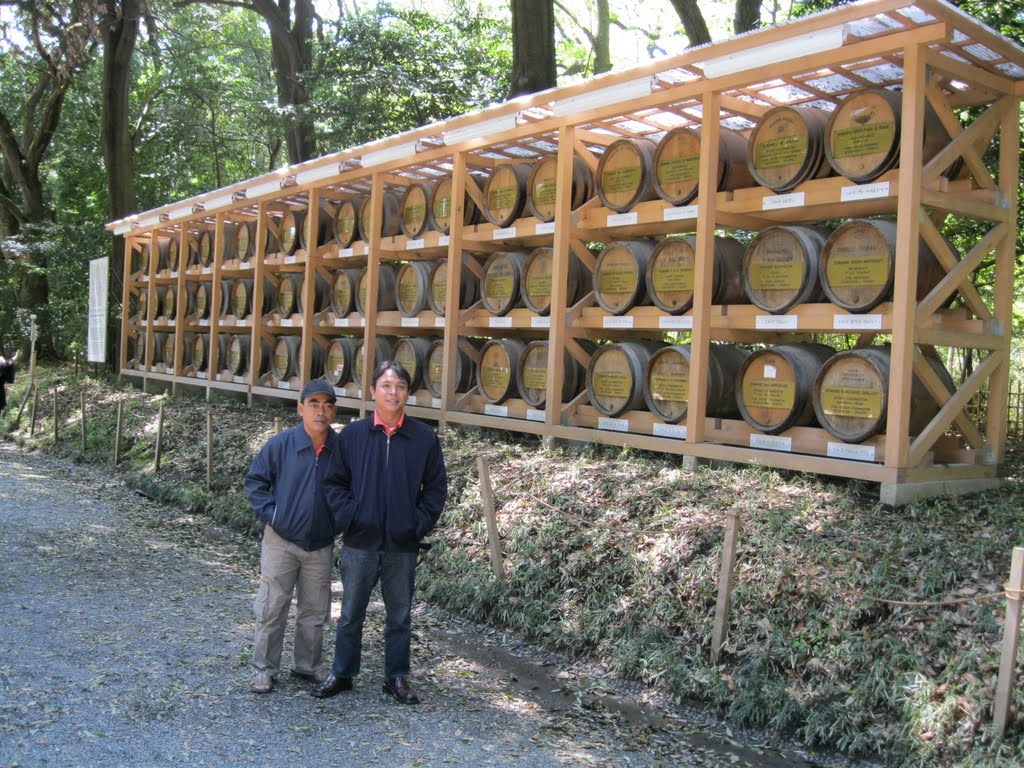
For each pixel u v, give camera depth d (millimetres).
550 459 9336
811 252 7973
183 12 33125
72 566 8734
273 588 5668
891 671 5387
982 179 8055
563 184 10031
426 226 12469
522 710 5738
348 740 5012
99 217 30172
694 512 7336
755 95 9094
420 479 5711
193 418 15930
